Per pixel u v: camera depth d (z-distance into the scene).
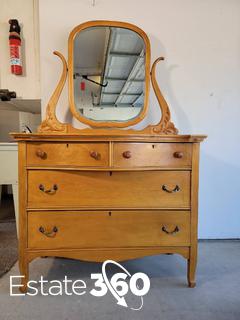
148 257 1.54
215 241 1.75
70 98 1.43
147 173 1.16
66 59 1.54
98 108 1.48
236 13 1.65
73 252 1.14
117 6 1.56
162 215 1.17
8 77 1.65
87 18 1.55
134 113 1.49
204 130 1.71
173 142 1.15
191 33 1.64
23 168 1.11
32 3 1.63
